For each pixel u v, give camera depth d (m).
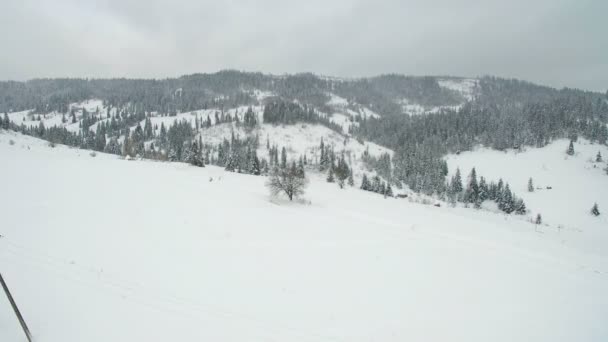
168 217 25.92
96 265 15.33
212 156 122.31
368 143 194.38
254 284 15.91
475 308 16.19
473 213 80.81
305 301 14.84
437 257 23.84
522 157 141.62
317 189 59.47
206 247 20.39
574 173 120.88
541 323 15.53
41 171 37.06
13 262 14.41
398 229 32.34
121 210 25.95
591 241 59.12
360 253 22.92
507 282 20.27
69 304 11.90
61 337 10.23
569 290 20.22
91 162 50.94
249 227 26.38
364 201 51.94
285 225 28.61
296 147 163.25
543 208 97.81
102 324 11.05
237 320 12.44
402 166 136.25
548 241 35.91
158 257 17.58
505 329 14.52
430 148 160.38
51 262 14.95
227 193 40.62
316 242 24.53
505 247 29.28
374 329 13.16
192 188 40.19
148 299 13.03
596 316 16.92
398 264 21.34
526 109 193.25
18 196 25.70
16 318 10.77
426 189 116.69
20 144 62.22
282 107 195.25
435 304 16.09
